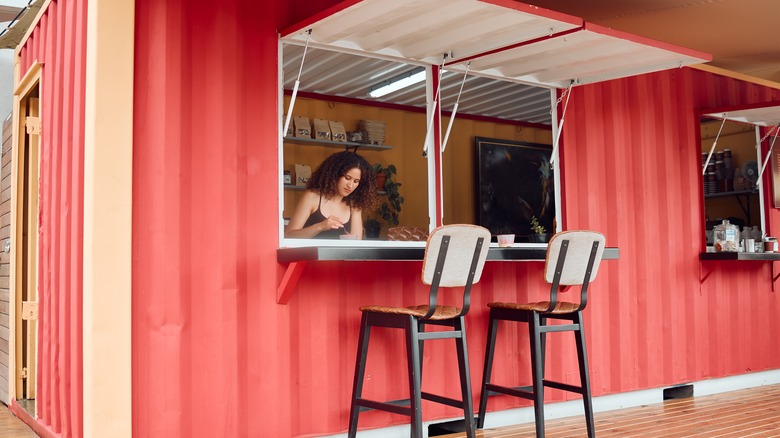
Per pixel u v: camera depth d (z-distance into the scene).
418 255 3.84
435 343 4.62
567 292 5.34
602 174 5.62
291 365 4.01
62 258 4.00
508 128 6.54
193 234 3.73
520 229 6.49
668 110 6.15
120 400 3.42
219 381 3.76
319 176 4.36
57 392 4.11
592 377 5.43
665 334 5.94
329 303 4.18
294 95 3.94
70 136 3.95
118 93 3.49
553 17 3.79
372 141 4.61
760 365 6.72
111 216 3.44
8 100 7.36
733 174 7.30
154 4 3.68
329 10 3.69
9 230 5.61
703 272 6.28
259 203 3.95
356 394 3.99
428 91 4.56
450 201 6.25
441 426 4.77
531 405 5.04
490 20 3.83
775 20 6.25
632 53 4.48
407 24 3.88
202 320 3.73
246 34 3.96
